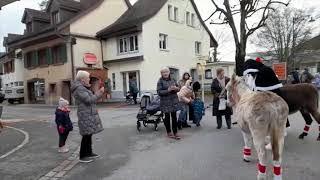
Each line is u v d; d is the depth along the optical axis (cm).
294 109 959
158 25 3238
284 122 621
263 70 907
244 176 709
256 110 622
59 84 3291
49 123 1755
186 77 1360
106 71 3347
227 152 912
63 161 915
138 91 2953
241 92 786
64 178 769
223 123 1421
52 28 3216
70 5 3506
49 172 818
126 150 1012
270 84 910
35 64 3597
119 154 966
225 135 1146
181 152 943
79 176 778
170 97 1130
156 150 988
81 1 3697
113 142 1144
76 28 3194
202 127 1334
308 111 974
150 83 3128
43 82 3516
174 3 3450
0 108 1562
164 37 3338
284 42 4262
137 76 3145
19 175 798
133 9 3603
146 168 809
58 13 3500
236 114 721
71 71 3156
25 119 2019
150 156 921
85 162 893
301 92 954
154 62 3180
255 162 805
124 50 3244
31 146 1131
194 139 1109
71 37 3142
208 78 3803
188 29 3631
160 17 3266
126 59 3172
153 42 3177
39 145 1143
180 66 3494
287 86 962
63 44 3216
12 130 1527
